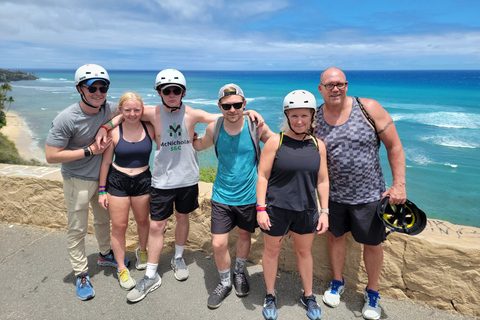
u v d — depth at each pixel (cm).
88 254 350
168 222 364
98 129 276
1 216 411
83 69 252
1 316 255
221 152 263
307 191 236
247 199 265
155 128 280
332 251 278
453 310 260
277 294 286
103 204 283
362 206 247
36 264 326
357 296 285
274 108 4391
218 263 277
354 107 241
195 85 10094
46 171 409
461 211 1313
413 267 266
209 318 256
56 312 261
